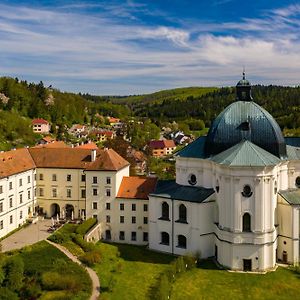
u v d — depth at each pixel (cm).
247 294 7550
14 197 10431
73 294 7125
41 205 11775
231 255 8638
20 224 10750
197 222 9138
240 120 9362
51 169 11638
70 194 11594
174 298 7356
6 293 6925
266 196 8575
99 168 10556
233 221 8600
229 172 8575
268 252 8662
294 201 8988
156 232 9819
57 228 10469
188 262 8656
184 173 9950
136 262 9031
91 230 10069
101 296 7188
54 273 7612
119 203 10512
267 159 8644
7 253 8512
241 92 9762
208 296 7469
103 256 9200
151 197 9831
